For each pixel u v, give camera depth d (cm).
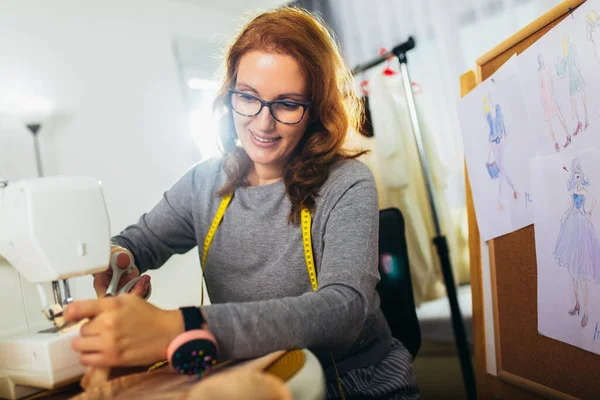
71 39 356
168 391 60
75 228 82
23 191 80
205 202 123
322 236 106
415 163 299
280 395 46
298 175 108
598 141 85
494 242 122
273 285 110
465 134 130
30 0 338
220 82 121
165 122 403
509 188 113
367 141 299
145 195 385
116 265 102
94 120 362
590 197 88
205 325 67
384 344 112
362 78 338
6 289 89
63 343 76
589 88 86
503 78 111
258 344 68
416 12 377
